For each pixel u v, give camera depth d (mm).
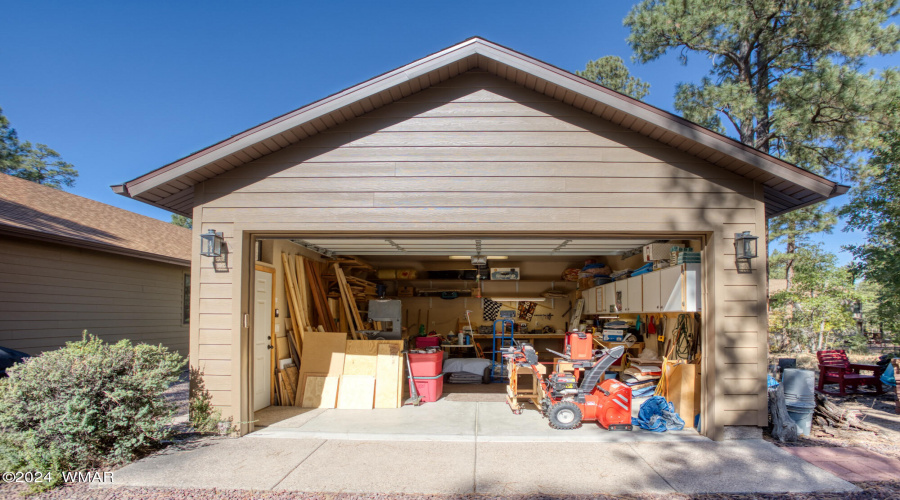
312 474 3961
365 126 5219
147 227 12297
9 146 22766
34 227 7289
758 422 4828
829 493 3607
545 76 4773
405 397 6906
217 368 5004
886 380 7266
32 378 4070
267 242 6375
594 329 8961
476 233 5141
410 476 3916
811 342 13352
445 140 5180
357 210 5121
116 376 4402
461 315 11602
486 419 5699
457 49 4848
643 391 6637
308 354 6605
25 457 3885
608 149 5094
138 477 3895
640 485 3740
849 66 9516
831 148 10164
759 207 4973
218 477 3896
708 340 4980
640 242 6680
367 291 9672
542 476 3914
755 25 9797
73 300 8281
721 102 9703
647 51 11117
